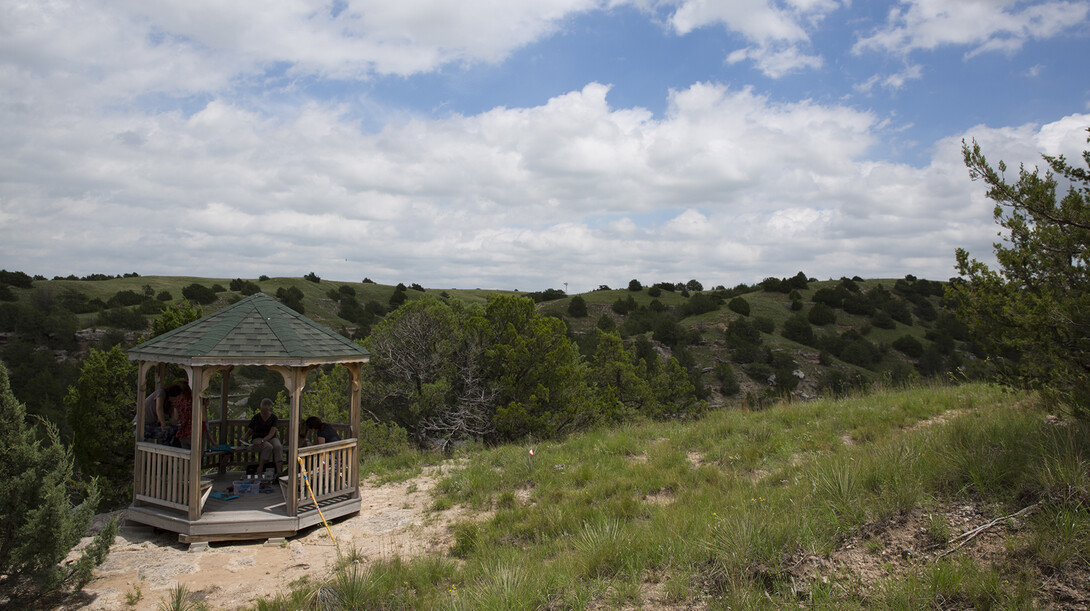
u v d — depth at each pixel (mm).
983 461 5863
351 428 9234
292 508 8008
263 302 8938
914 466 6203
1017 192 6508
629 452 10750
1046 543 4348
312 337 8656
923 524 5129
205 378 7871
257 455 10422
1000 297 6574
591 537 6281
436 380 23891
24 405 5914
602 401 27516
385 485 10625
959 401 10945
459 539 7230
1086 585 3889
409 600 5664
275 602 5754
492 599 4988
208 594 6285
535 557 6215
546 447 11875
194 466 7773
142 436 8539
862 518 5398
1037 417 7340
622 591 4914
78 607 5957
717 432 10977
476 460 11398
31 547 5605
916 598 3994
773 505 6113
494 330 24312
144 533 8211
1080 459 5230
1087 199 6066
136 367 11867
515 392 23109
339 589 5797
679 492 7957
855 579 4496
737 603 4309
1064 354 6223
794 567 4773
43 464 5906
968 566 4266
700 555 5352
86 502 6238
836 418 10836
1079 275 6227
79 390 11719
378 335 24703
